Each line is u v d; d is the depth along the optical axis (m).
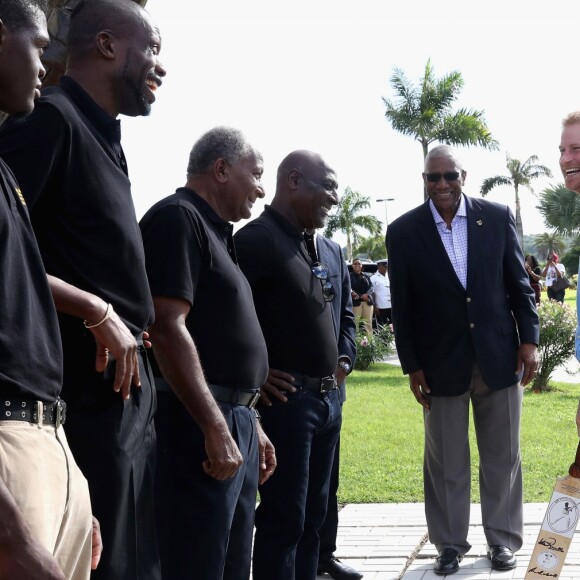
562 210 37.78
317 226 4.73
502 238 5.64
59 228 2.88
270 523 4.45
